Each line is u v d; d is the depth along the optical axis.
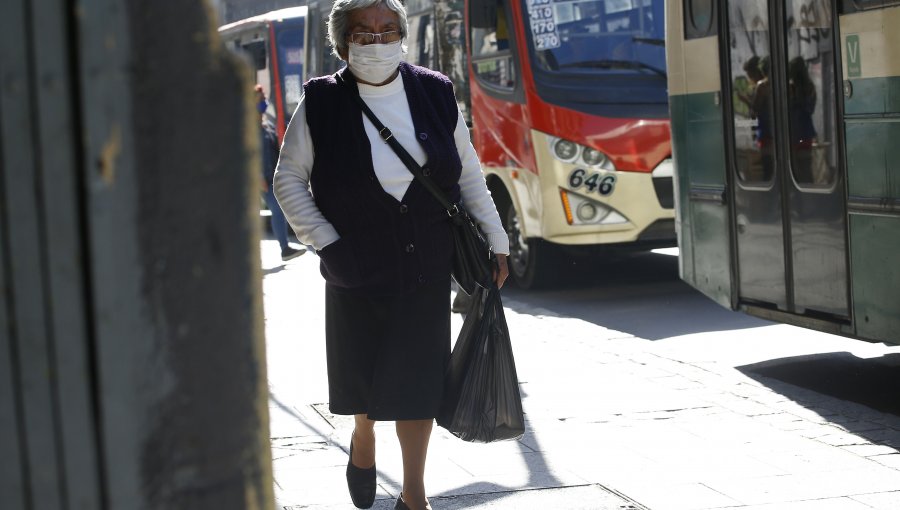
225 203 2.24
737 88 11.99
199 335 2.21
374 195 6.37
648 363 12.25
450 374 6.66
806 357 12.41
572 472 8.39
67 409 2.14
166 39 2.14
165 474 2.20
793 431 9.48
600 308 16.22
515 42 17.41
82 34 2.07
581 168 16.80
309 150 6.50
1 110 2.08
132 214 2.12
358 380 6.62
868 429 9.52
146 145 2.13
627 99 16.95
